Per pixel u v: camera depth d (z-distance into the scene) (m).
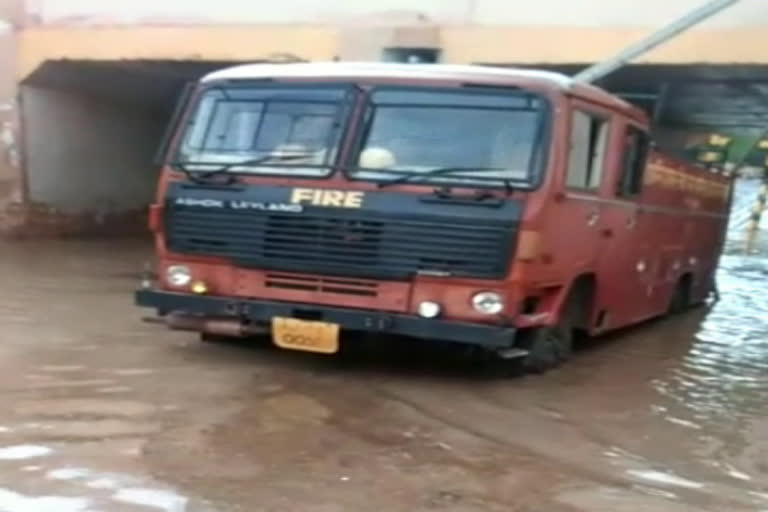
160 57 15.66
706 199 13.25
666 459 6.41
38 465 5.69
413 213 7.42
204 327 8.17
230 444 6.19
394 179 7.50
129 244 18.89
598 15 12.72
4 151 17.91
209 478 5.58
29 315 10.40
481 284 7.32
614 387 8.37
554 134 7.51
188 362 8.33
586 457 6.33
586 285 9.01
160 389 7.42
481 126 7.58
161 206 8.09
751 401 8.20
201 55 15.28
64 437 6.21
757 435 7.11
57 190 18.89
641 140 9.48
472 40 13.38
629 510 5.42
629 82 14.42
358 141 7.70
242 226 7.79
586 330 9.22
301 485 5.54
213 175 7.91
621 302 9.98
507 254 7.28
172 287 8.09
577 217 8.11
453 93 7.69
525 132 7.50
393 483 5.64
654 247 10.88
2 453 5.88
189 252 7.97
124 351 8.70
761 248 27.78
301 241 7.64
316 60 14.26
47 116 18.52
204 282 7.97
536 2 13.07
